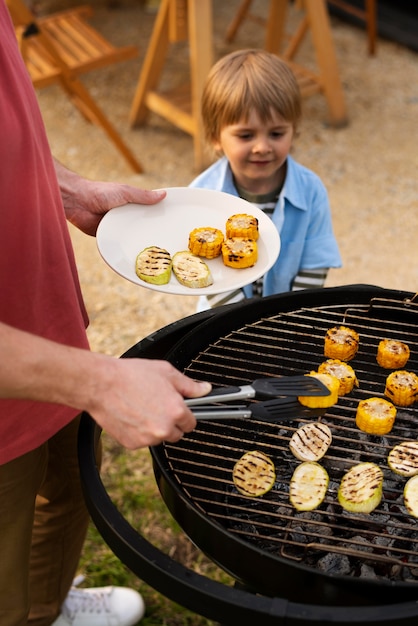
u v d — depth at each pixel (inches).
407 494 56.8
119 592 84.7
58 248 56.7
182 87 169.9
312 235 86.0
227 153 83.8
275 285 86.4
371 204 152.8
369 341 70.7
